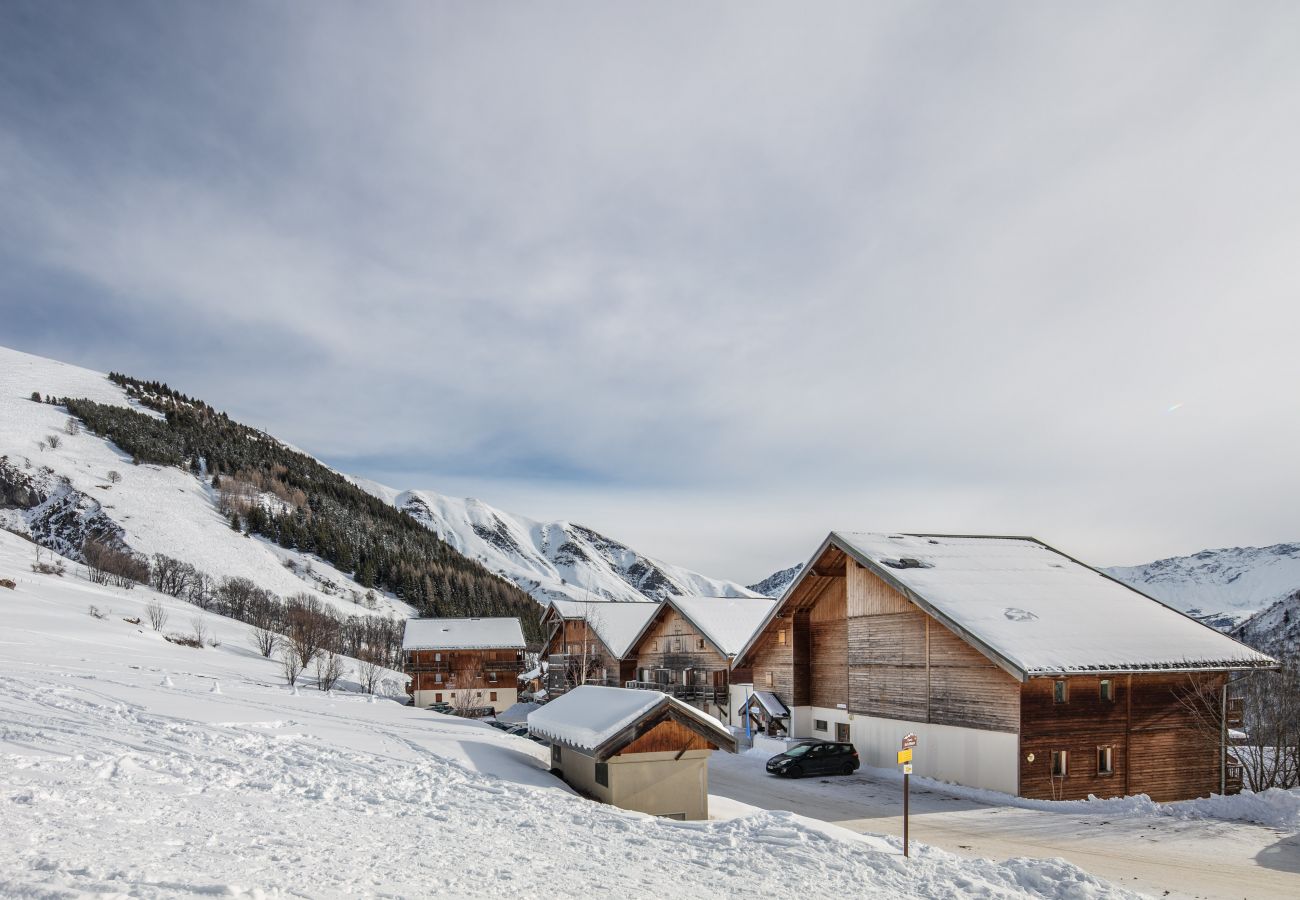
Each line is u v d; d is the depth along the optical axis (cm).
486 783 1797
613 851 1226
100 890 708
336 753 1991
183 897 714
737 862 1207
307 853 1004
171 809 1202
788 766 2991
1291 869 1712
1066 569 3456
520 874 1013
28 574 8031
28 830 949
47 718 1994
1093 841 1972
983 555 3491
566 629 6400
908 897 1104
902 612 3133
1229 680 2864
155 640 5859
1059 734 2608
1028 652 2555
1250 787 2897
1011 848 1897
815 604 3894
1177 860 1783
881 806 2430
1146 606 3131
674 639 5231
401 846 1121
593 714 2020
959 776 2792
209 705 2589
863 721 3331
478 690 6769
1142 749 2703
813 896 1055
